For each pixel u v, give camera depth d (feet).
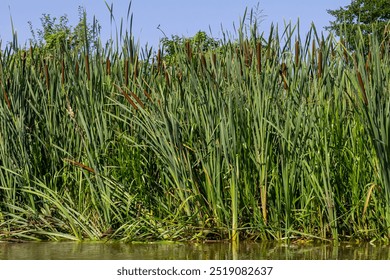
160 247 19.62
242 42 21.11
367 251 18.75
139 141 21.21
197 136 20.89
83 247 19.67
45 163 22.29
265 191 19.75
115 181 20.80
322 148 19.81
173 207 20.77
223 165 20.31
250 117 20.26
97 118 21.12
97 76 21.84
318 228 20.02
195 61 21.71
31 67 22.75
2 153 21.65
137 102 20.56
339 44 20.71
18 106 22.06
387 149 18.62
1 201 21.94
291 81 20.92
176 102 21.03
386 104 19.02
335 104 20.17
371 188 18.72
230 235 20.04
